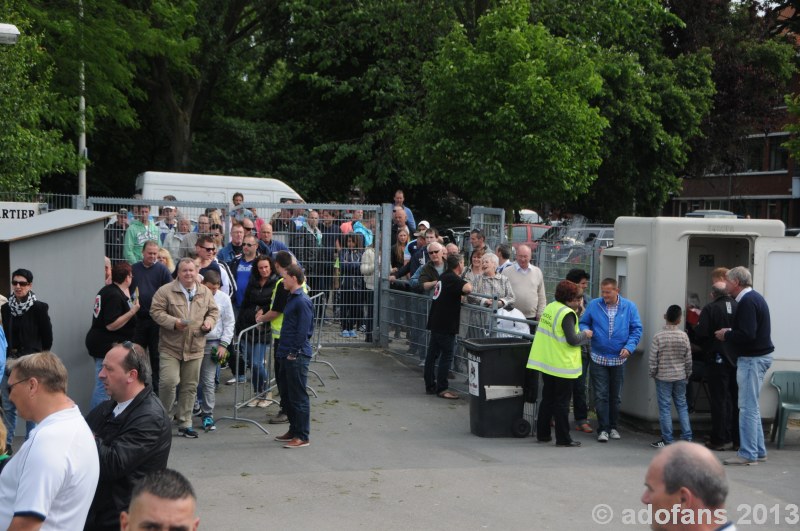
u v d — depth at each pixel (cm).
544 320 984
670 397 980
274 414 1091
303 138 3161
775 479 870
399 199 1731
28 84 1755
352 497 771
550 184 1781
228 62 3128
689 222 1033
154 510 312
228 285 1177
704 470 301
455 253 1206
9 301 898
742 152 3269
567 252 1402
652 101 2625
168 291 941
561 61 1781
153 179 2088
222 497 764
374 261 1552
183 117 3038
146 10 2683
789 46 3138
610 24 2439
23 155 1666
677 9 3000
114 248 1407
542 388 1017
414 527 696
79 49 2311
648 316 1039
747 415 928
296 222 1505
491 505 756
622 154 2702
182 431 971
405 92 2694
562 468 881
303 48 2959
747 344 927
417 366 1405
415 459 907
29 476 400
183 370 959
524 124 1736
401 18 2684
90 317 1021
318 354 1450
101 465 469
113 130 3231
